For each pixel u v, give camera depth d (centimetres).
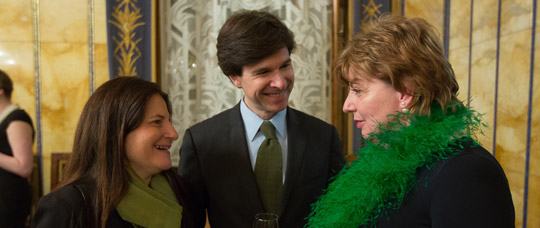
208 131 127
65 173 93
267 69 109
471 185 61
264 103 116
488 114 198
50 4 241
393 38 73
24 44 242
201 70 250
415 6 242
